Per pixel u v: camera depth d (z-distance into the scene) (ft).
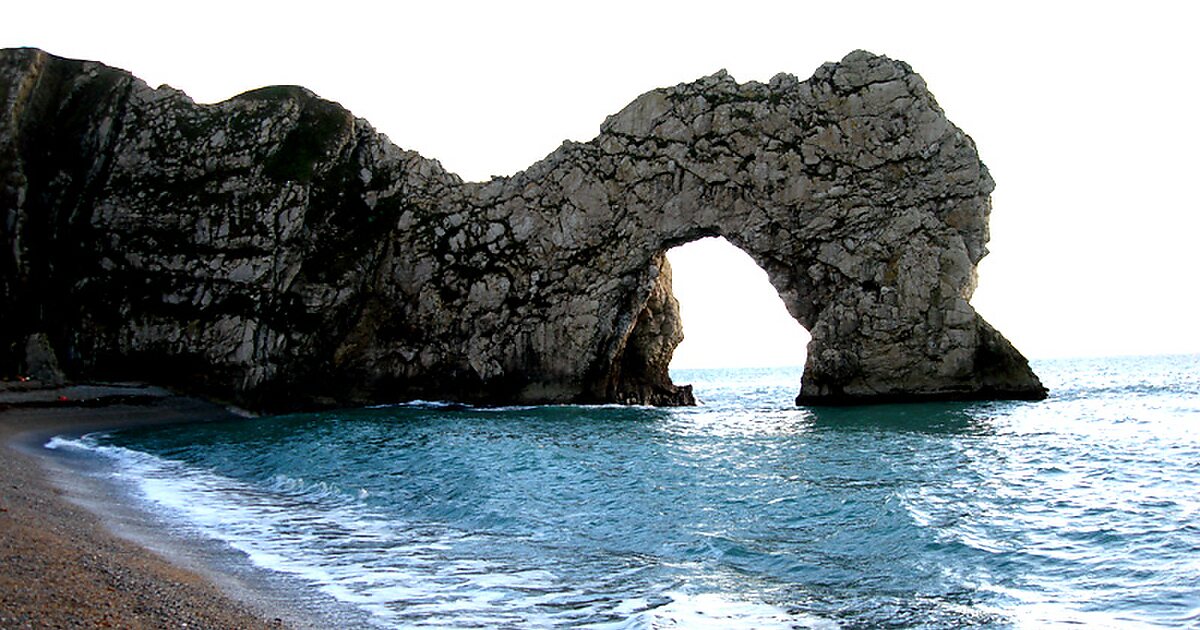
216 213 181.68
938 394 167.63
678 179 184.65
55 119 187.83
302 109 195.93
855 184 176.86
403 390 189.06
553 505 69.36
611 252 186.50
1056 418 135.85
